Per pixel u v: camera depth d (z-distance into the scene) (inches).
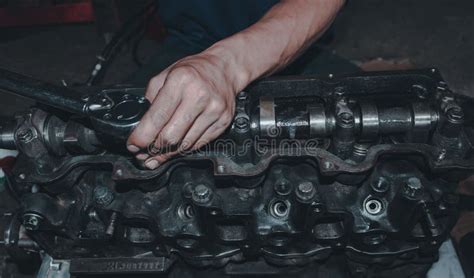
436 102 42.8
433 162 39.6
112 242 45.5
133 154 39.9
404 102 43.0
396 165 43.9
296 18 48.9
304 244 45.1
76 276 49.1
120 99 38.2
